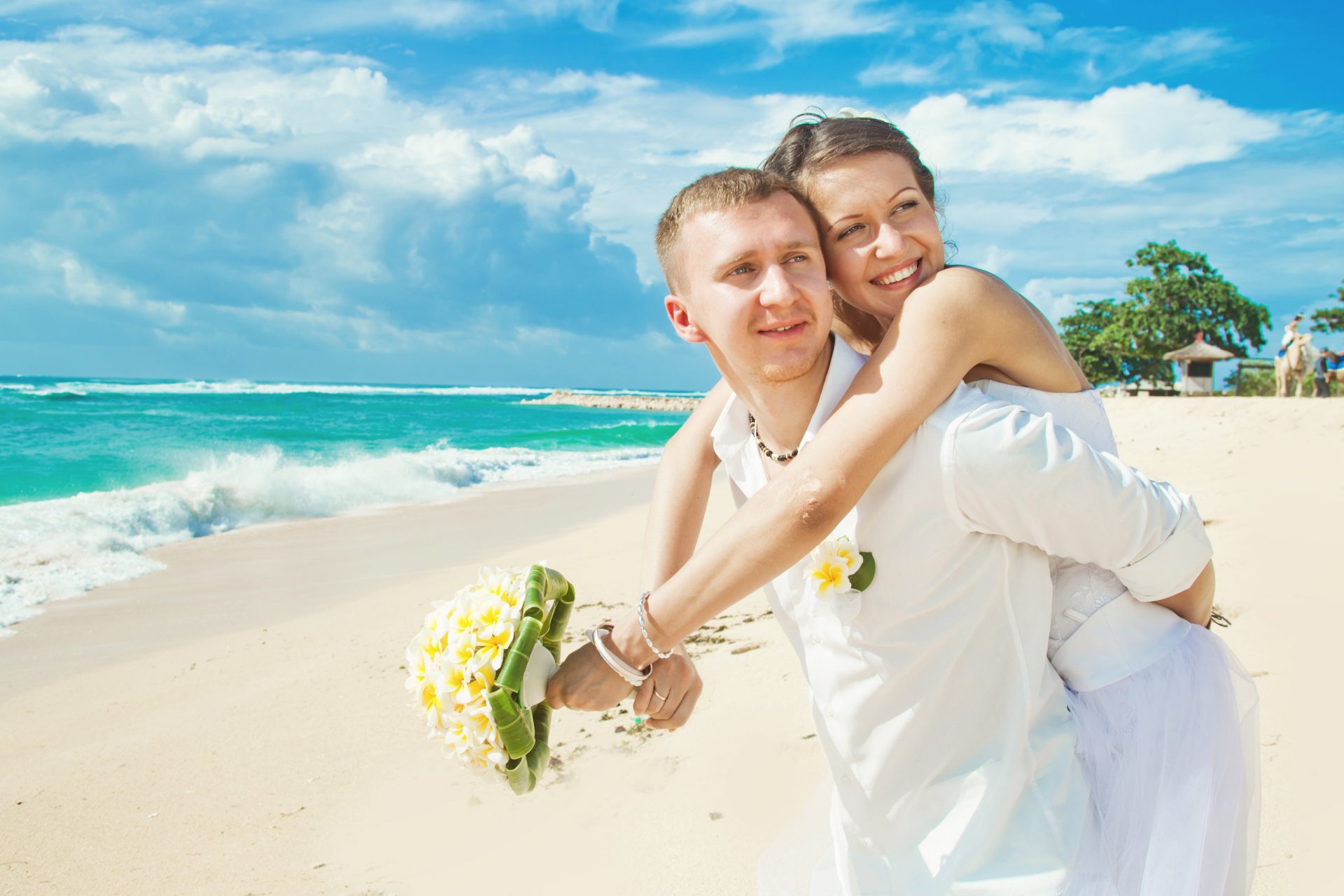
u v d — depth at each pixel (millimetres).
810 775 3287
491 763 1587
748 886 2662
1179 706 1612
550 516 11844
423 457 17094
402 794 3586
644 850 2912
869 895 1607
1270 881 2344
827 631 1611
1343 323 39938
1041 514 1439
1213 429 13609
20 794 3729
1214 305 45750
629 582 6852
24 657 5758
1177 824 1555
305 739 4211
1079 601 1661
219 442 25781
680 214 1587
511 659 1559
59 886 2992
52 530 9445
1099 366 47906
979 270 1593
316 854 3152
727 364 1656
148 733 4379
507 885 2795
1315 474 7754
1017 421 1438
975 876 1473
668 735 3758
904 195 1743
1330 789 2686
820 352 1603
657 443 29234
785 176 1826
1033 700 1538
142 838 3320
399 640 5828
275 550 9516
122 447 23094
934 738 1560
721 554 1511
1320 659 3523
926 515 1482
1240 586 4457
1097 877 1469
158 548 9586
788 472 1470
